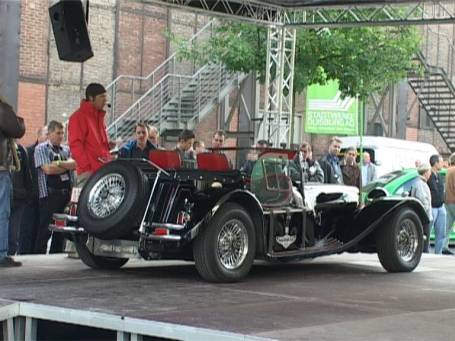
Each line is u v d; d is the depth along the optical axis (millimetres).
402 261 9188
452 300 7086
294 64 16016
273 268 9297
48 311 5641
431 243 16078
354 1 13945
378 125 27469
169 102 21250
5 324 5672
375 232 9156
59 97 19672
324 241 8922
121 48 20750
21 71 18844
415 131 29984
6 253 8258
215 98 21609
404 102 28297
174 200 7512
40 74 19250
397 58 17266
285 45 15562
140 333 5242
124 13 20750
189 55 19094
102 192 7691
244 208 7773
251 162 8344
